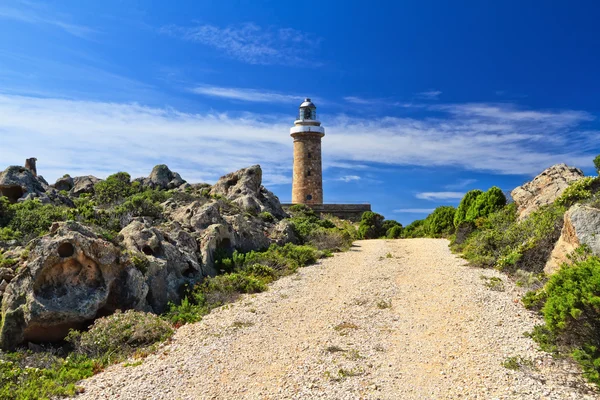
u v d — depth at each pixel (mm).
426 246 28922
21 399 9234
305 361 10812
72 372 10758
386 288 17453
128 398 9305
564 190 21562
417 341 11875
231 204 32531
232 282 18203
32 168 34594
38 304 12711
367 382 9547
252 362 10922
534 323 12398
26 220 20297
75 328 13438
